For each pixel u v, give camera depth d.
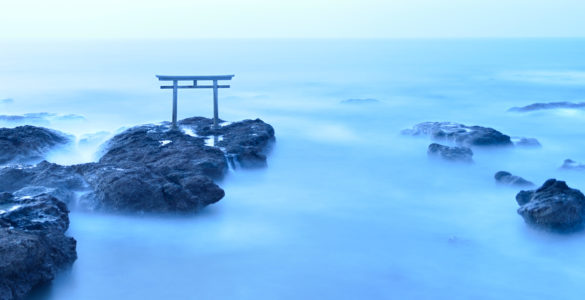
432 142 29.59
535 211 17.05
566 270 15.20
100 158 23.84
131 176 18.19
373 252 16.22
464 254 16.11
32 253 12.70
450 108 45.62
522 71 83.19
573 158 27.66
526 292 14.09
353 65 97.06
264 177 23.52
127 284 14.23
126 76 71.88
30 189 17.06
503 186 22.33
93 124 36.59
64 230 15.23
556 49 172.88
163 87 27.72
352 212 19.61
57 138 26.44
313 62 105.50
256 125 28.86
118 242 16.44
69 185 18.50
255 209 19.59
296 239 17.08
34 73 75.31
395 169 25.31
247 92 56.88
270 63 101.50
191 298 13.62
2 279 12.14
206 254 15.96
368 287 14.23
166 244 16.48
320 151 28.97
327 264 15.49
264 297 13.73
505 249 16.41
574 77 72.62
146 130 26.95
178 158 21.42
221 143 24.91
